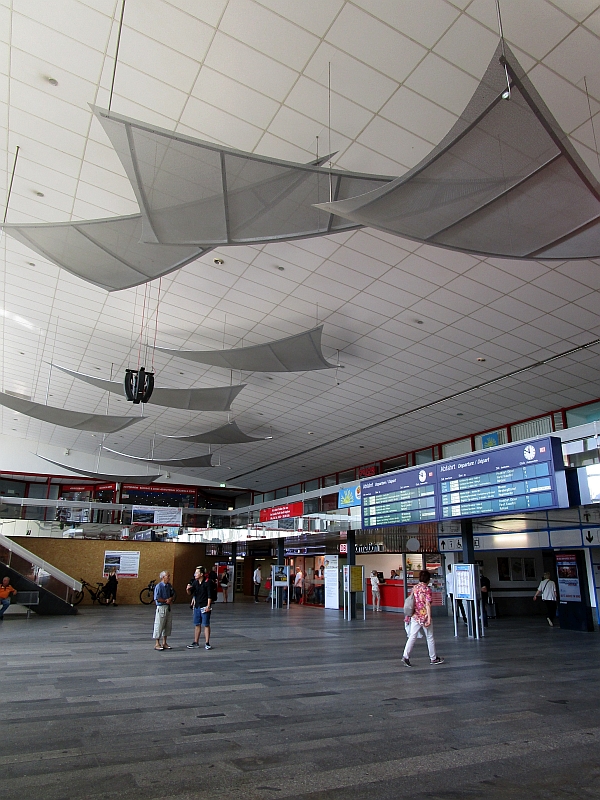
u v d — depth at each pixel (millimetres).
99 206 10625
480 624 13250
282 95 7898
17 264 13281
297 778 4008
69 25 7172
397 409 21031
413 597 9258
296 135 8586
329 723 5465
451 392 18953
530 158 5293
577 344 14930
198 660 9273
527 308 13273
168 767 4211
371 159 8945
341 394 20016
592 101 7609
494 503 12523
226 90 7879
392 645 11336
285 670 8375
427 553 20141
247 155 6059
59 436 32844
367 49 7152
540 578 20406
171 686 7176
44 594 18219
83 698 6465
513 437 21328
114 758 4406
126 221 8352
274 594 22859
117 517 27812
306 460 29781
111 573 24422
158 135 5809
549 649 10836
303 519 20953
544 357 15789
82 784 3857
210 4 6742
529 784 3941
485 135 4973
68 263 9750
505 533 17422
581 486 10914
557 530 15883
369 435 24484
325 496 19562
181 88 7918
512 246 6914
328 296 13398
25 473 34969
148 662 9039
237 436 21781
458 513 13477
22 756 4441
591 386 17562
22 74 7965
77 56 7590
